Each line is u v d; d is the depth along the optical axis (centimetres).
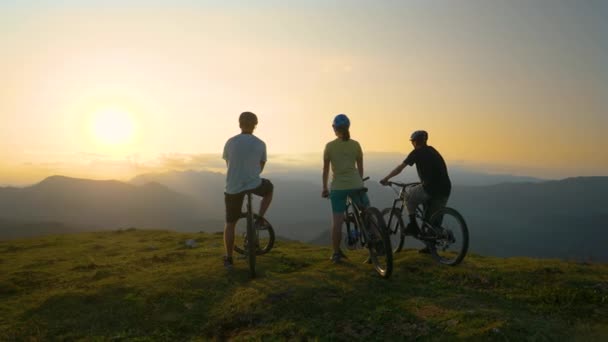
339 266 729
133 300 599
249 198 683
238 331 512
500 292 593
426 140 767
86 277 765
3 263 977
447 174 747
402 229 791
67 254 1091
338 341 474
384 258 796
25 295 666
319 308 548
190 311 566
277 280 650
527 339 443
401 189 826
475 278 645
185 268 757
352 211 765
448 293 593
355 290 601
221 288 638
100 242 1323
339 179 718
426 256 777
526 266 701
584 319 500
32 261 991
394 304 553
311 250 967
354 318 521
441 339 455
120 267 827
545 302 554
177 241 1252
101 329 527
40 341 497
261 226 820
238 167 683
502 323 469
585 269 688
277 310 546
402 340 467
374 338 476
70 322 545
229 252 732
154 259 891
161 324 536
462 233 689
